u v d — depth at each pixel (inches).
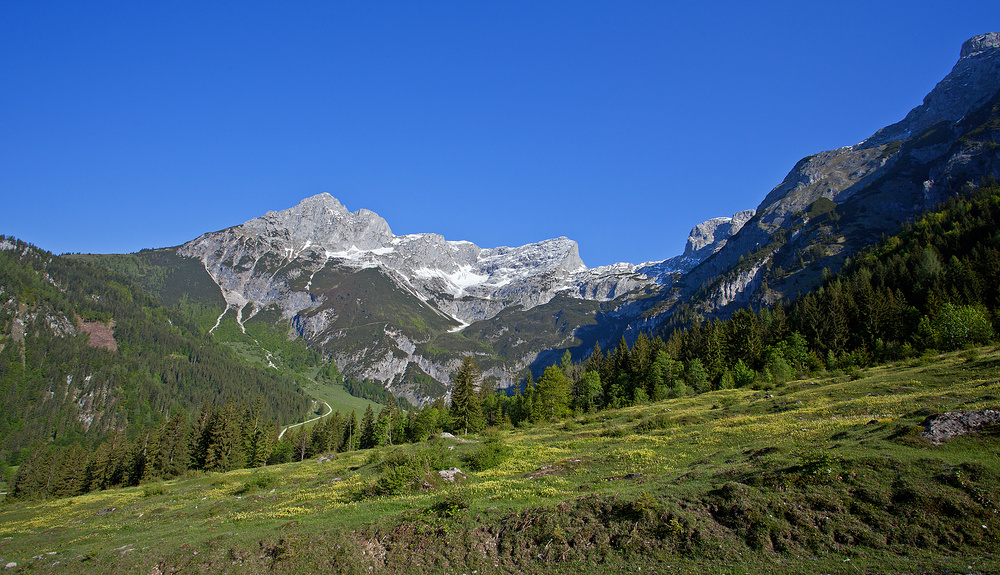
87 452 4763.8
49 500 3735.2
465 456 2204.7
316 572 1071.0
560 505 1077.8
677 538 910.4
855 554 787.4
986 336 3021.7
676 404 3230.8
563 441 2447.1
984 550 734.5
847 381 2719.0
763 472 1042.1
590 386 4655.5
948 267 4284.0
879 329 4047.7
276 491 2183.8
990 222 4926.2
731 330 4803.2
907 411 1572.3
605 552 933.2
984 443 973.8
